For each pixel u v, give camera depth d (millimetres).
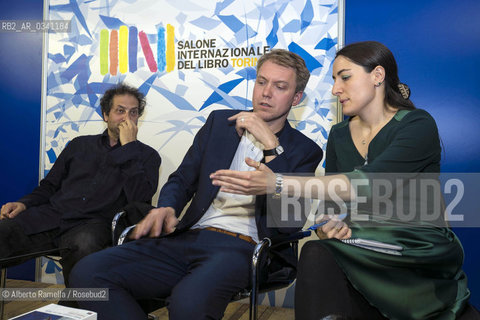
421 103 2350
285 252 1666
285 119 1832
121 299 1337
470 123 2283
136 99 2621
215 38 2650
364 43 1492
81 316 1159
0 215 2211
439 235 1292
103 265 1392
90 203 2299
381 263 1198
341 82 1505
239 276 1430
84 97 2875
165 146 2736
